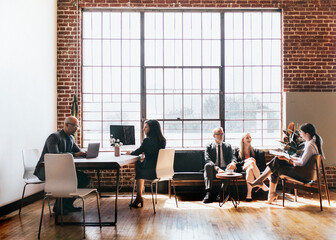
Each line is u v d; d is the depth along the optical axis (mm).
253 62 7133
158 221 4469
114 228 4160
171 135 7109
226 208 5199
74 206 5270
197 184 6078
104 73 7094
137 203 5258
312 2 6945
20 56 5344
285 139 6270
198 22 7105
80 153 4883
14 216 4785
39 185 6043
